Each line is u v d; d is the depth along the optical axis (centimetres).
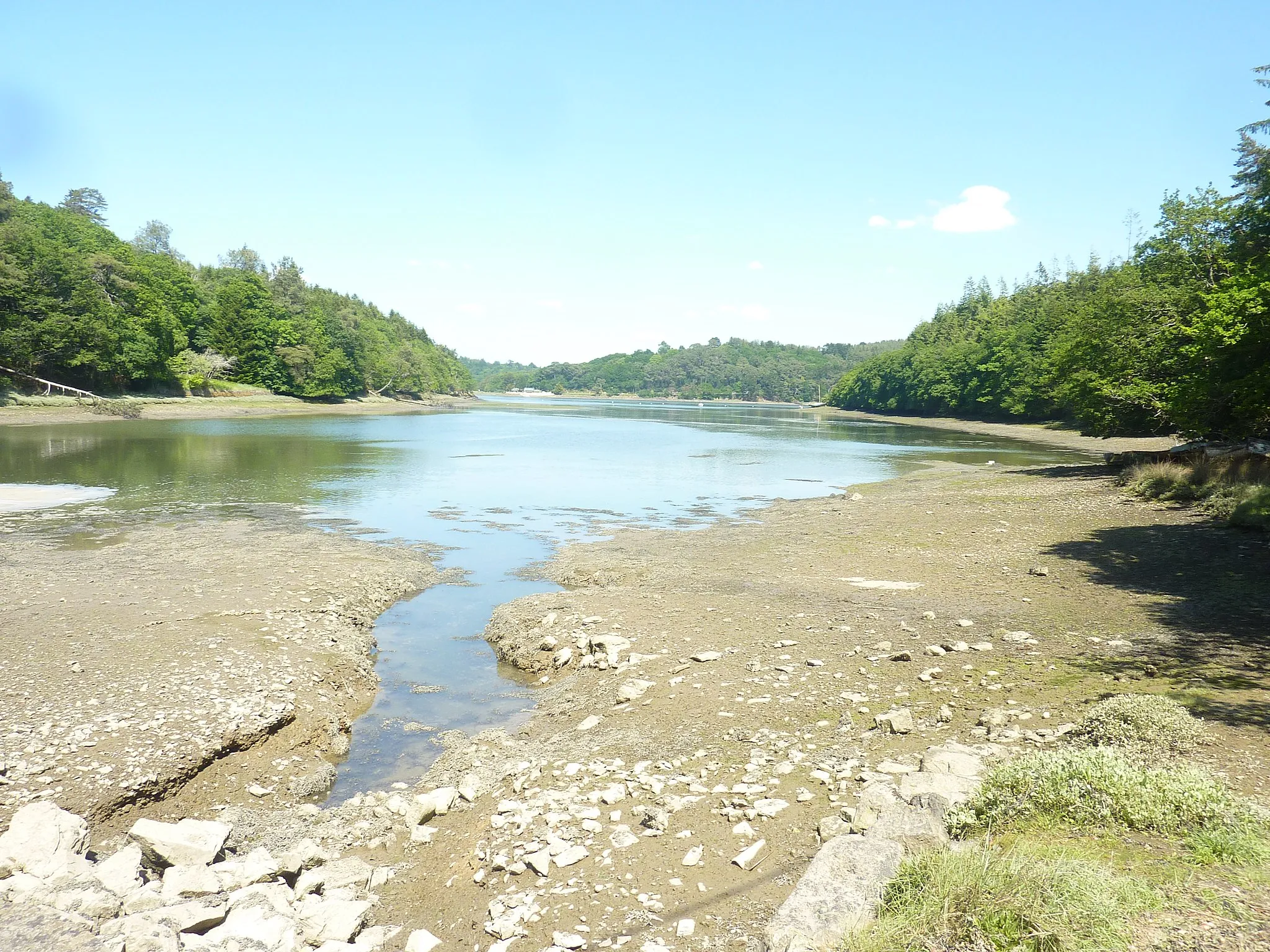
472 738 1117
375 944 637
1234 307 2733
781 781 855
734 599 1739
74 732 1005
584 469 4697
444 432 7856
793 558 2183
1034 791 681
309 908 662
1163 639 1243
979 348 10950
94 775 912
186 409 8925
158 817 877
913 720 990
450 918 673
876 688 1126
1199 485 2617
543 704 1250
